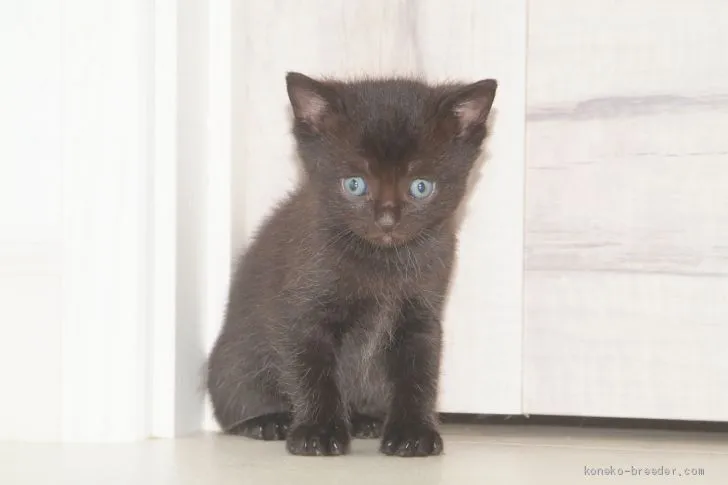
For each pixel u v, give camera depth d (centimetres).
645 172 98
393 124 91
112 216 94
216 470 87
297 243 94
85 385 94
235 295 98
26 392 95
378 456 90
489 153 100
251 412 98
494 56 99
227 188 100
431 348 94
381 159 90
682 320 98
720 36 98
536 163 99
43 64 95
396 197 91
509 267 100
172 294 95
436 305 94
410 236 92
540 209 99
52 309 95
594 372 99
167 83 95
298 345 93
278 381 95
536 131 99
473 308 100
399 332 95
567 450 93
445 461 89
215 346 98
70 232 94
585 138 99
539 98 99
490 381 100
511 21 99
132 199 94
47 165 95
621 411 99
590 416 101
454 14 100
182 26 96
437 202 92
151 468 87
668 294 99
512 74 99
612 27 98
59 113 95
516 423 105
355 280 93
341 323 94
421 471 86
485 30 100
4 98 95
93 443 94
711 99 98
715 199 98
